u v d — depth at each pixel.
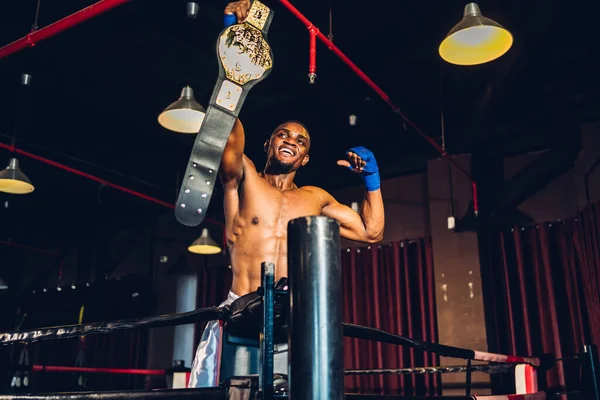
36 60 5.09
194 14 3.56
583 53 4.92
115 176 7.35
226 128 1.12
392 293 6.10
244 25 1.20
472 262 5.64
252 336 1.10
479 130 5.63
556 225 5.48
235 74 1.16
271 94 5.71
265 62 1.19
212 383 1.60
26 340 1.20
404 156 6.35
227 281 7.17
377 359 5.93
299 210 1.73
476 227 5.65
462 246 5.73
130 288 7.88
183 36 4.92
